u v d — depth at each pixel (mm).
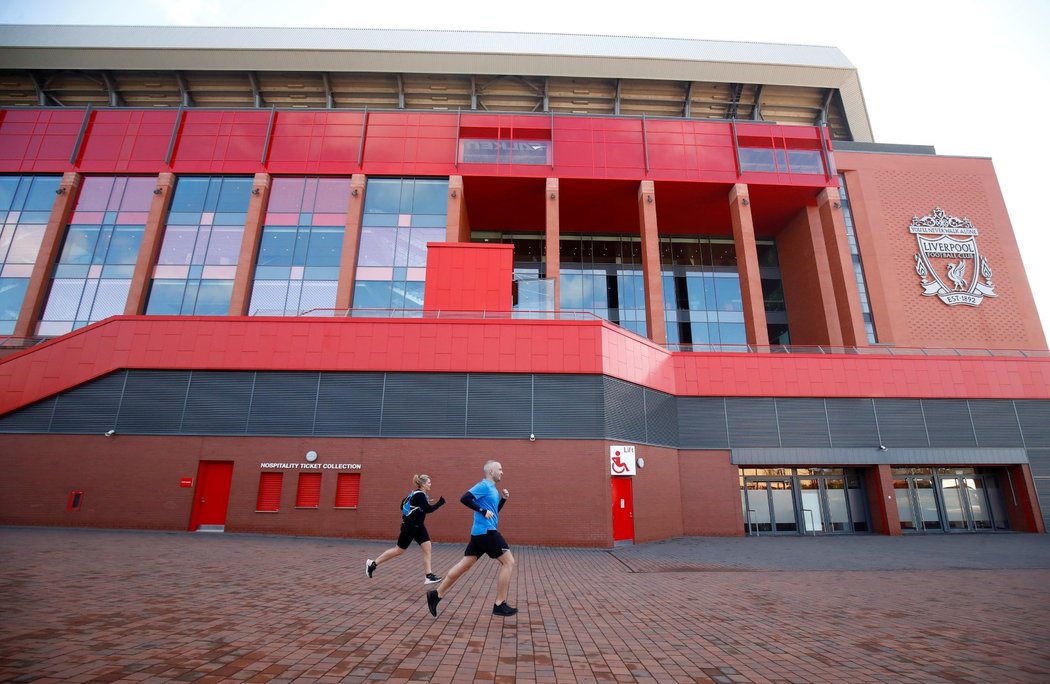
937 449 22750
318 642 5559
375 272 27578
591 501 17828
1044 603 8766
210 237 27938
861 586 10430
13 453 18125
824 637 6484
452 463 18172
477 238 35312
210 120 29391
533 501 17859
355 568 10852
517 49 34656
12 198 28500
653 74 34969
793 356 23516
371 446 18312
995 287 31594
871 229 32125
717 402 22828
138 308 26234
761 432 22562
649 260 28281
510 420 18609
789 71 35156
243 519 17688
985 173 33844
